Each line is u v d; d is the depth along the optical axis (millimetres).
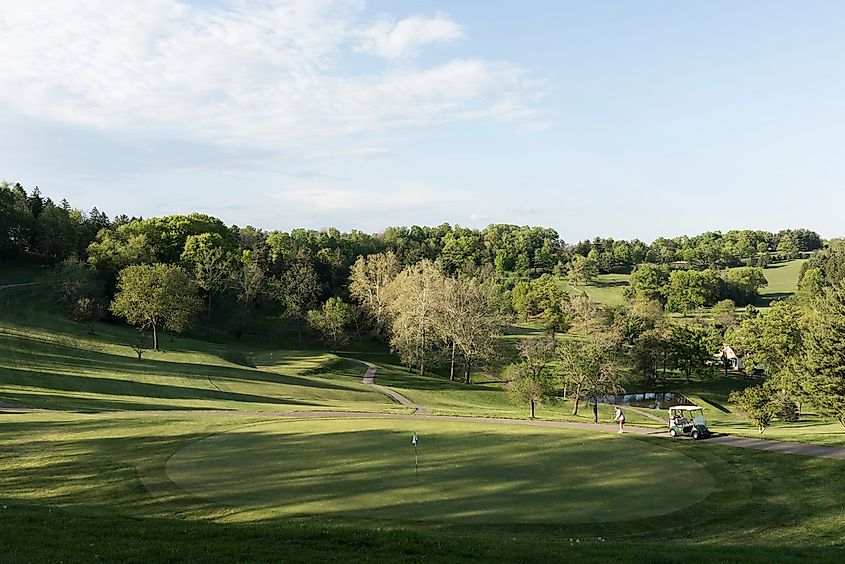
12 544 16047
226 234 140375
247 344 111938
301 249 150125
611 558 17641
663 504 25547
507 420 51125
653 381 95500
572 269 199000
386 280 115750
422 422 45594
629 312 125312
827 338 52625
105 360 70312
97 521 19266
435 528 21375
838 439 40125
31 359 64312
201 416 46031
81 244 139375
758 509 25891
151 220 130250
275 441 36219
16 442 34219
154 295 83750
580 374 65312
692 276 166625
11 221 123625
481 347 89375
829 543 22125
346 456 32312
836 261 147500
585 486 27625
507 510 23719
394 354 111250
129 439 35969
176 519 20547
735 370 110625
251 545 17047
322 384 74625
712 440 40156
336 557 16375
